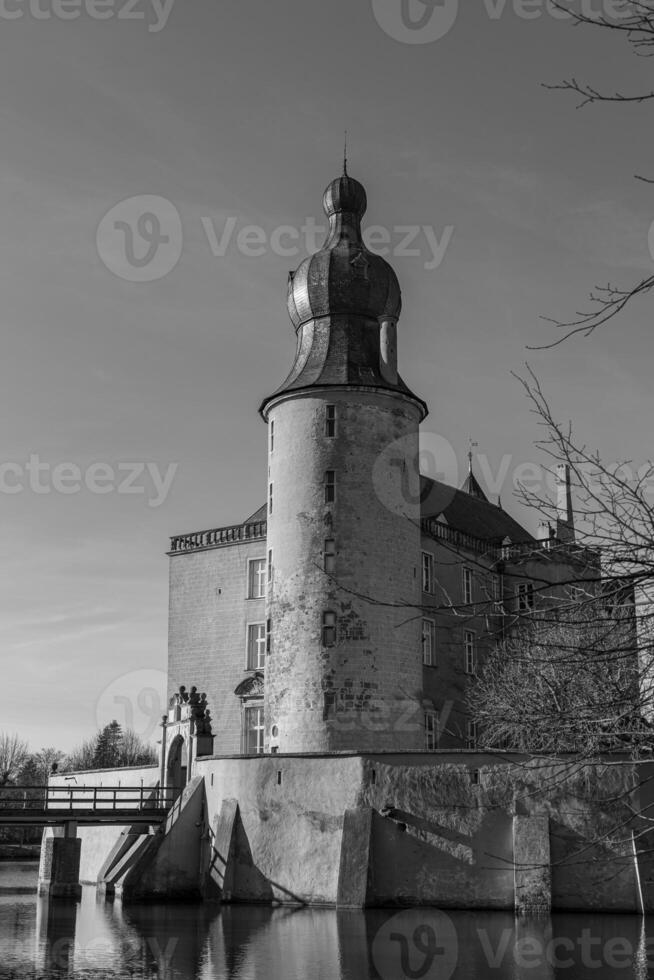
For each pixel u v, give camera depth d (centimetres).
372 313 5575
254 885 4831
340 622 5091
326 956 3266
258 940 3603
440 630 6031
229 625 6250
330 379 5359
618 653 1024
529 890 4241
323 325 5591
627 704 1066
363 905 4428
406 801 4575
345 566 5153
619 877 4200
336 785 4731
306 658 5094
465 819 4469
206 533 6462
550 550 1060
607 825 4244
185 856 5166
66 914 4431
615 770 4262
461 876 4422
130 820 5306
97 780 6700
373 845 4569
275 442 5488
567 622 1010
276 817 4844
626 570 991
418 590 5384
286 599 5222
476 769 4497
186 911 4528
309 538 5219
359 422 5325
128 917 4297
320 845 4703
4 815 5031
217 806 5094
